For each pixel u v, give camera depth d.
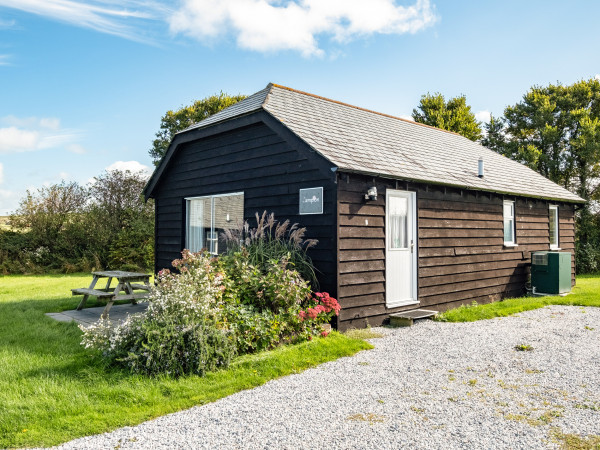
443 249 8.76
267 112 7.50
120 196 21.48
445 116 27.91
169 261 10.94
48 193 20.53
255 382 4.38
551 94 23.77
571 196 13.34
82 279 16.31
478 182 9.45
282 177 7.64
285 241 7.35
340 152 6.99
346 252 6.71
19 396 3.90
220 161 9.20
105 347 4.88
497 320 7.64
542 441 3.11
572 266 13.65
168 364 4.48
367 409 3.72
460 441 3.11
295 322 5.84
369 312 7.09
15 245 19.39
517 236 11.12
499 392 4.15
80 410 3.63
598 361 5.17
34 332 6.47
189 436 3.21
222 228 9.14
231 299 5.65
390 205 7.73
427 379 4.54
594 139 20.66
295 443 3.09
